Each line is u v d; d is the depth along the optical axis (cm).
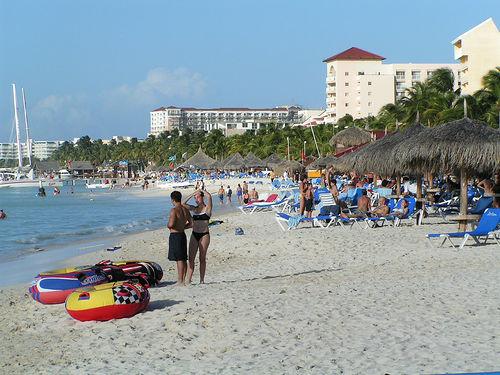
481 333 846
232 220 3095
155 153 19825
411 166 2112
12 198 9175
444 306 1000
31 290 1290
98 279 1291
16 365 869
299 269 1545
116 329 991
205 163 10162
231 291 1206
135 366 812
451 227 2173
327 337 872
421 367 727
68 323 1072
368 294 1113
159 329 970
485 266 1355
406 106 6159
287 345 849
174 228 1328
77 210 5762
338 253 1738
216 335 914
